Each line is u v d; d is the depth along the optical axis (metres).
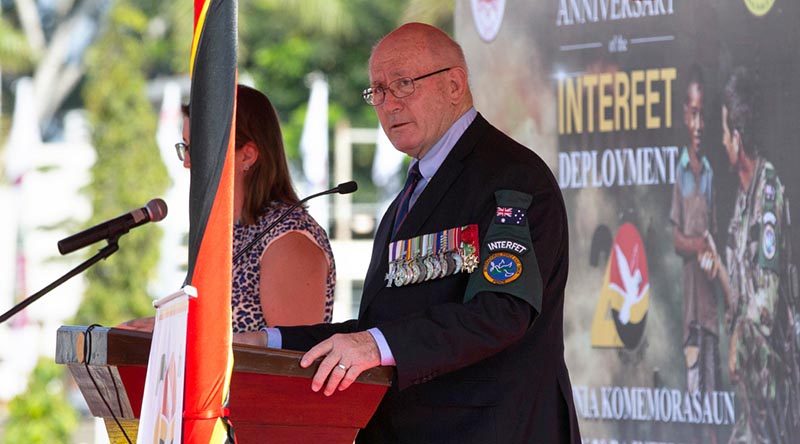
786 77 10.55
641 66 11.55
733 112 10.87
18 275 42.31
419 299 7.56
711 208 10.98
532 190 7.56
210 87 5.89
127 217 8.02
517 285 7.09
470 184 7.68
